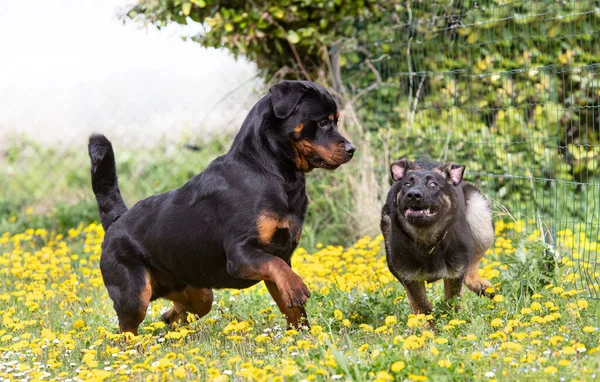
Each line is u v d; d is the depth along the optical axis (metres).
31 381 4.44
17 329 5.92
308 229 9.59
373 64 10.04
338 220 9.59
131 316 5.90
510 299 6.03
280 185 5.48
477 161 9.14
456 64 9.02
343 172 9.65
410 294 6.08
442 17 8.86
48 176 13.30
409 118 9.42
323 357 4.40
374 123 9.99
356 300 6.32
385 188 9.38
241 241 5.39
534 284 6.15
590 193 9.70
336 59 9.99
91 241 9.48
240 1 9.58
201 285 5.95
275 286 5.64
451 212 5.85
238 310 6.40
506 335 4.77
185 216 5.71
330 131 5.52
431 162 6.79
